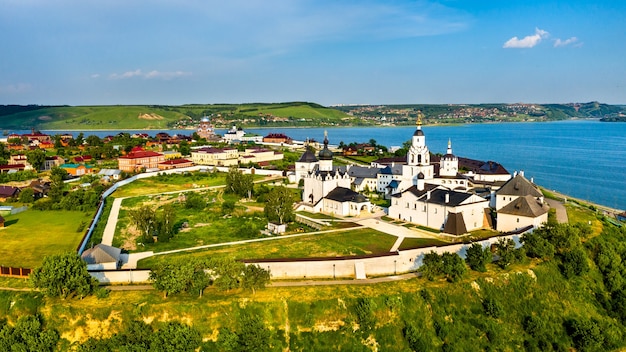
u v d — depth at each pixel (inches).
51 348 3799.2
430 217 6707.7
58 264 4099.4
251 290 4382.4
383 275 4958.2
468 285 4724.4
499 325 4471.0
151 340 3801.7
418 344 4111.7
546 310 4790.8
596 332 4473.4
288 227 6776.6
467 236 6161.4
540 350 4402.1
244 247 5753.0
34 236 6097.4
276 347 3961.6
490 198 7682.1
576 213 7332.7
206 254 5457.7
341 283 4653.1
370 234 6343.5
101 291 4148.6
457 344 4242.1
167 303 4079.7
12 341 3688.5
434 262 4773.6
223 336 3895.2
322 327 4138.8
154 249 5743.1
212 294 4301.2
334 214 7662.4
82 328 3902.6
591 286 5236.2
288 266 4778.5
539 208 6353.3
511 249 5206.7
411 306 4402.1
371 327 4170.8
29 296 4101.9
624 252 5841.5
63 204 7726.4
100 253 4852.4
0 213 7244.1
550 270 5216.5
